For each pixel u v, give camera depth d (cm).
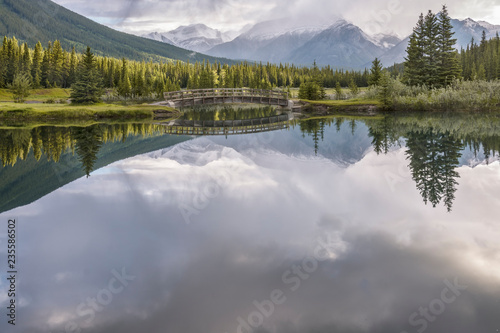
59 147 2005
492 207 826
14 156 1705
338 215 776
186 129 3138
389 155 1598
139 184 1069
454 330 406
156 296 474
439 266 547
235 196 924
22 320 427
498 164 1329
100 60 10756
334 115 4484
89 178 1180
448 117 3606
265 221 743
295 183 1066
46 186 1070
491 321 417
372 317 430
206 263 564
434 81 5475
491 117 3484
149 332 411
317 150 1797
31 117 3753
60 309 452
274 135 2569
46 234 676
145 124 3616
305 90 6094
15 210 834
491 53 8812
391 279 509
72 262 570
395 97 4672
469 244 622
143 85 8619
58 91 9169
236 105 8488
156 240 648
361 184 1052
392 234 672
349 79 11350
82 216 774
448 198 902
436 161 1423
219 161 1467
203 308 453
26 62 9250
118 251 605
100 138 2436
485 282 498
